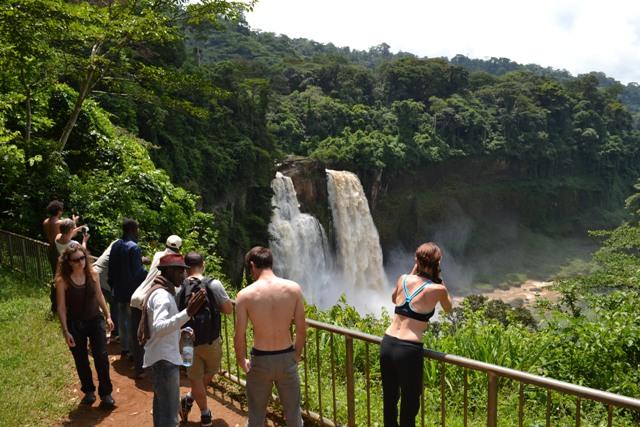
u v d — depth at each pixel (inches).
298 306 161.8
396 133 2763.3
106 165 632.4
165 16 564.4
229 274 1528.1
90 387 224.2
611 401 116.0
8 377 243.3
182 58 1702.8
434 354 152.6
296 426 163.3
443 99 3361.2
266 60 3818.9
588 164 3644.2
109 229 493.7
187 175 1385.3
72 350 217.9
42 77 562.3
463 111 3107.8
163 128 1350.9
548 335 303.7
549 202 3307.1
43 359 265.3
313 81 3122.5
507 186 3161.9
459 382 267.4
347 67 3297.2
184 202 629.6
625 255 885.8
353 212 2022.6
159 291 177.3
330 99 2755.9
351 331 177.0
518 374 133.0
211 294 199.9
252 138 1804.9
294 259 1727.4
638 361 286.5
